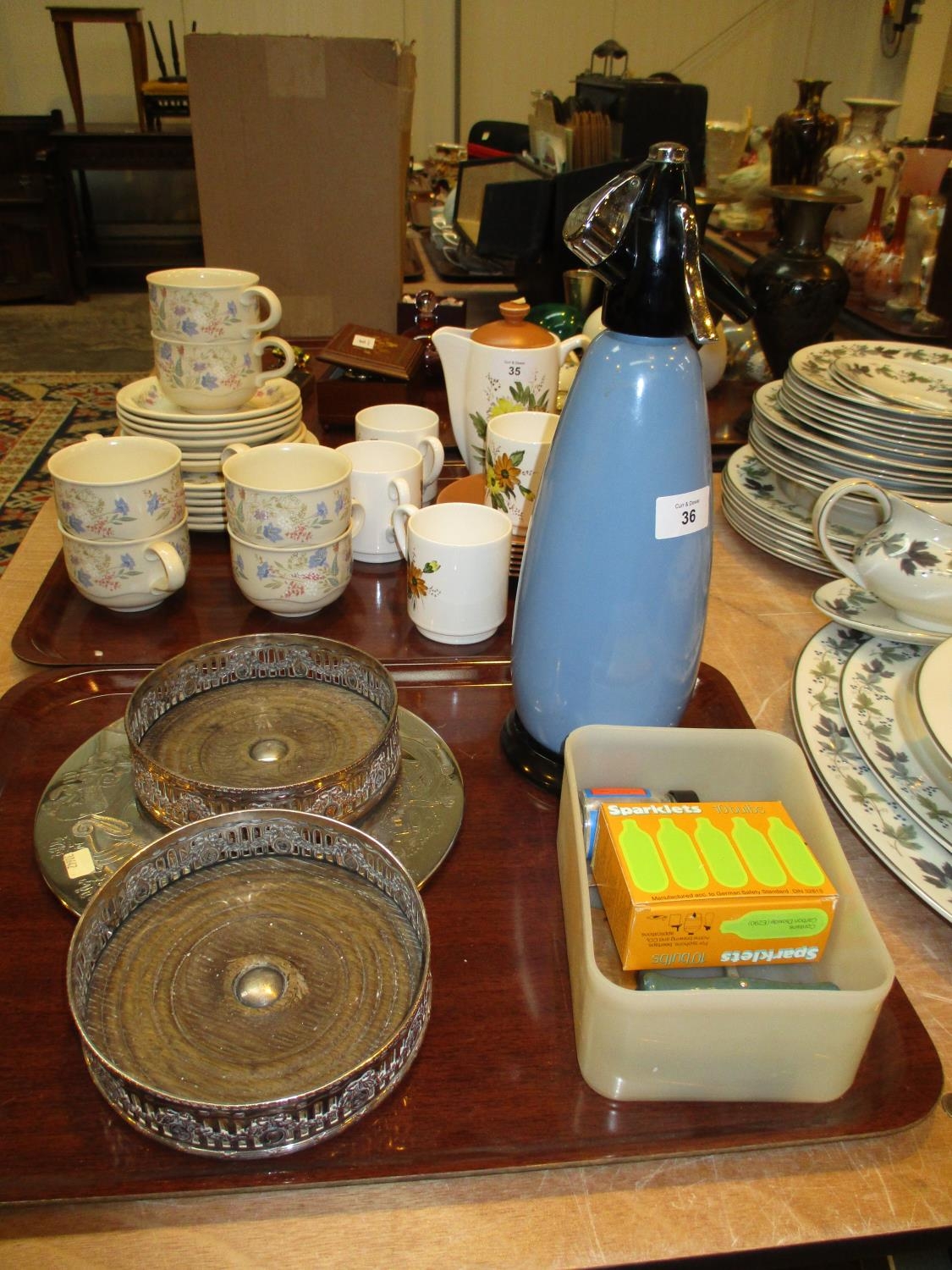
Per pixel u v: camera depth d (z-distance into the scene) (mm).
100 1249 353
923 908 520
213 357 806
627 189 434
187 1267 350
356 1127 388
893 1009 452
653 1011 365
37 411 2832
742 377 1285
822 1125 397
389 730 528
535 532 528
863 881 537
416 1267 352
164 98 3732
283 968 431
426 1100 400
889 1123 399
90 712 634
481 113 4141
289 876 479
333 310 1387
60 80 4020
